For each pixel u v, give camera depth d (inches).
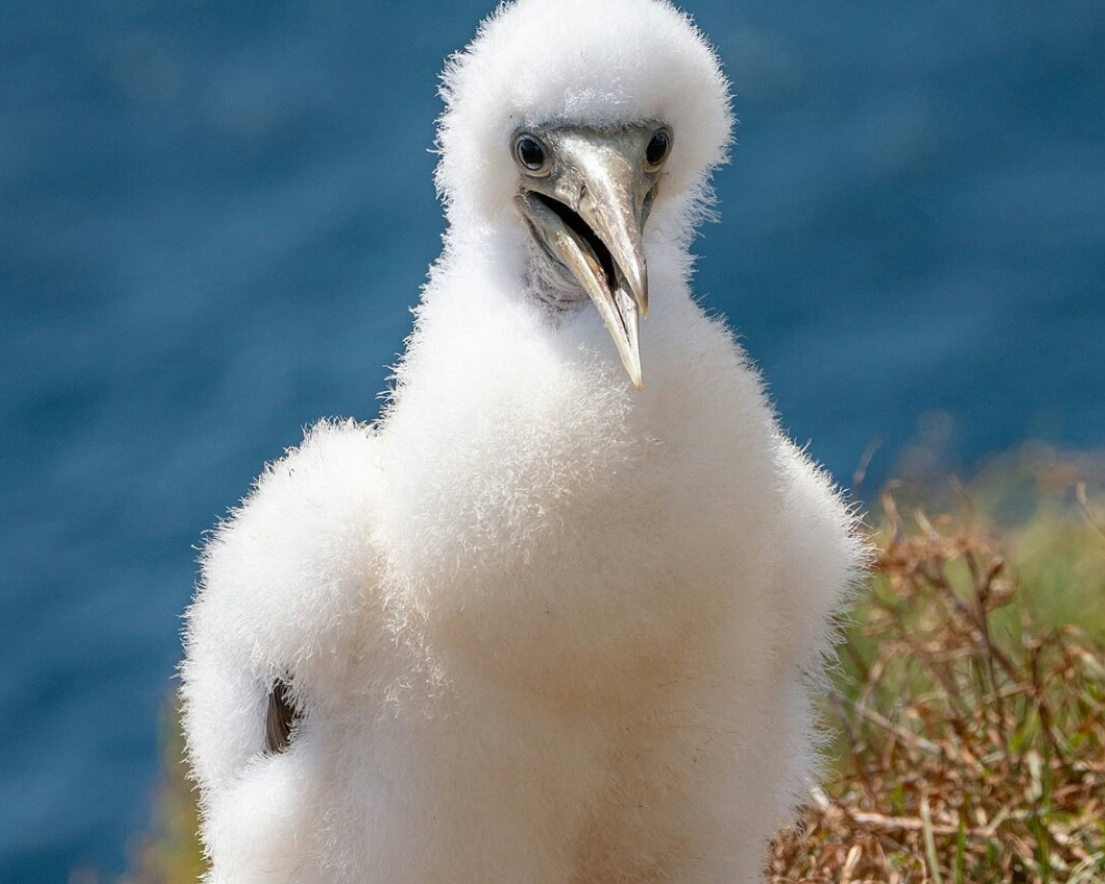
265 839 342.3
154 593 1330.0
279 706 349.7
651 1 352.5
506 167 344.5
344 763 339.0
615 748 331.0
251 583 341.1
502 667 319.0
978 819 408.8
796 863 408.2
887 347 1481.3
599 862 346.9
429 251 1651.1
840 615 429.1
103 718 1225.4
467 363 327.3
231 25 1999.3
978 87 1779.0
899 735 431.5
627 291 323.0
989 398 1411.2
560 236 337.7
